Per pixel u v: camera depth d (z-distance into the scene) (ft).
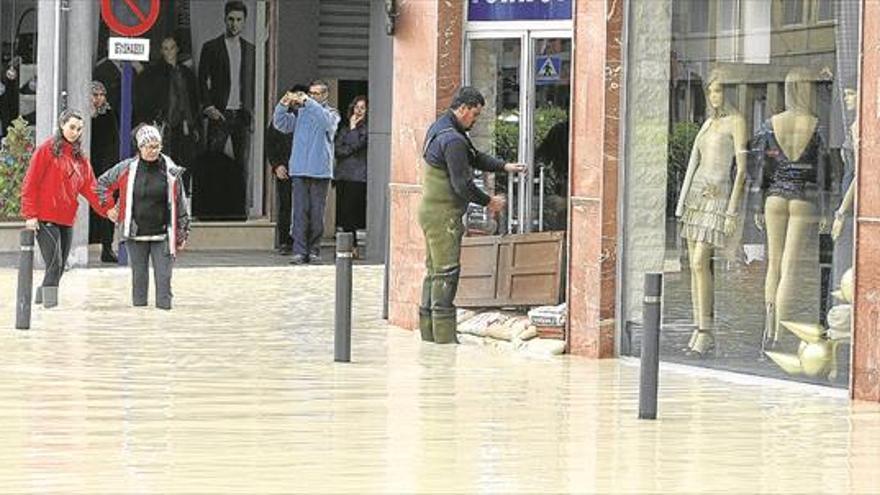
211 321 112.78
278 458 66.80
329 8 169.78
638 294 98.02
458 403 80.94
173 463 65.57
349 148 160.25
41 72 144.56
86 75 145.59
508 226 107.65
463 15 108.17
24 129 157.07
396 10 110.22
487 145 108.37
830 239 87.97
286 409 78.23
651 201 97.40
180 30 162.81
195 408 78.13
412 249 110.42
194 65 163.63
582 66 98.27
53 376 87.04
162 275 118.62
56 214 116.88
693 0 95.30
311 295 130.31
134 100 160.66
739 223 92.94
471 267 105.19
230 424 74.08
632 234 98.02
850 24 86.58
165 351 97.55
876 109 83.56
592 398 83.66
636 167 97.66
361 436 71.72
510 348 100.37
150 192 118.32
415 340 104.94
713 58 94.48
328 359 95.55
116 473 63.57
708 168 94.73
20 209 156.15
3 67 162.61
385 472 64.44
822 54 88.28
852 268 85.66
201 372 89.56
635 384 88.74
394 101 111.34
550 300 101.86
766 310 91.50
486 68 108.27
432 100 107.86
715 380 91.66
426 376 89.76
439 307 102.78
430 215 102.12
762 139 91.86
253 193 167.12
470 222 108.88
